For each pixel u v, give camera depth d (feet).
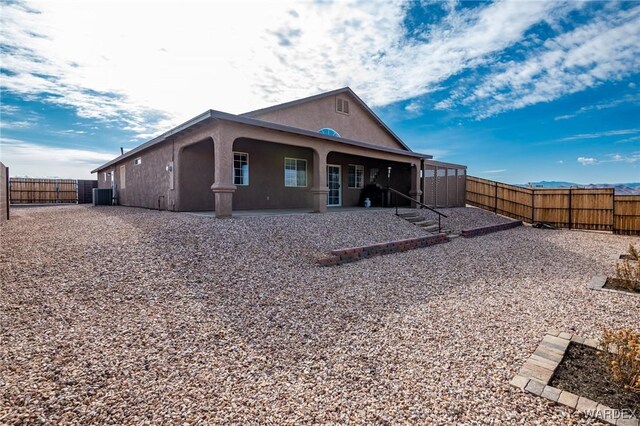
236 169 38.09
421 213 40.42
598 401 7.67
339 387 8.18
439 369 9.05
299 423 6.84
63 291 12.91
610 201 41.45
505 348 10.32
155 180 41.68
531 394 7.91
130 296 12.89
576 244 32.12
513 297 15.60
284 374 8.70
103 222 27.35
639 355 8.05
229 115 25.39
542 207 46.88
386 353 9.95
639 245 31.32
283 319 12.19
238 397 7.65
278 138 29.76
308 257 20.17
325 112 43.42
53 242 19.54
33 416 6.64
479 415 7.17
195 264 16.70
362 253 22.54
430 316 12.97
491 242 31.73
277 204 42.14
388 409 7.35
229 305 12.97
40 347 9.19
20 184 68.08
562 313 13.55
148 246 18.54
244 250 19.48
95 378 8.03
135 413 6.93
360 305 13.97
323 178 33.76
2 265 15.28
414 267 20.93
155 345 9.75
